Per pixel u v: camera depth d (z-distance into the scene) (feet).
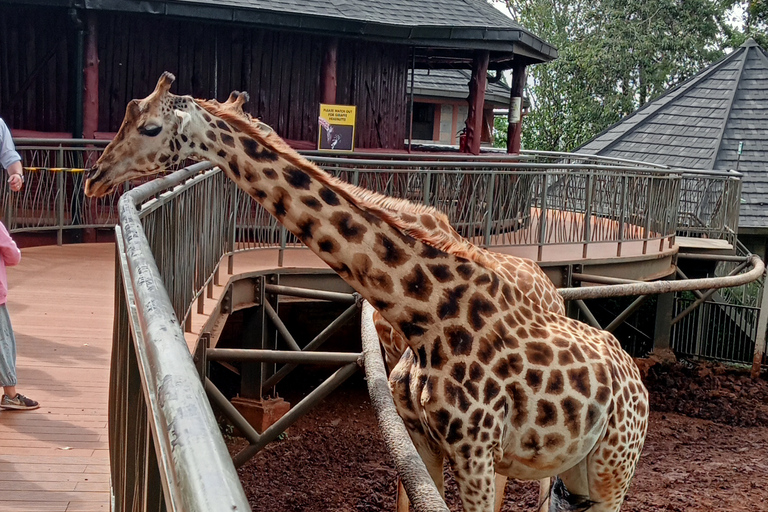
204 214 21.36
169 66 35.58
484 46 38.42
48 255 29.96
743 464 29.71
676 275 41.70
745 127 65.41
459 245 11.77
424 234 11.62
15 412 14.65
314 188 11.68
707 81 70.74
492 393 11.65
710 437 32.96
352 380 35.55
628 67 94.94
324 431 29.94
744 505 25.58
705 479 27.78
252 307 27.07
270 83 37.32
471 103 41.09
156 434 4.44
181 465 3.58
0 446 13.11
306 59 37.99
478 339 11.70
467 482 11.76
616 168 33.50
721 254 44.37
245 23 33.76
